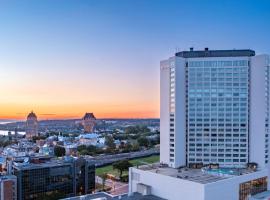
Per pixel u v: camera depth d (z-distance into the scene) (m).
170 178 187.25
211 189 171.00
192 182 174.12
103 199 180.38
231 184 182.38
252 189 196.38
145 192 198.62
